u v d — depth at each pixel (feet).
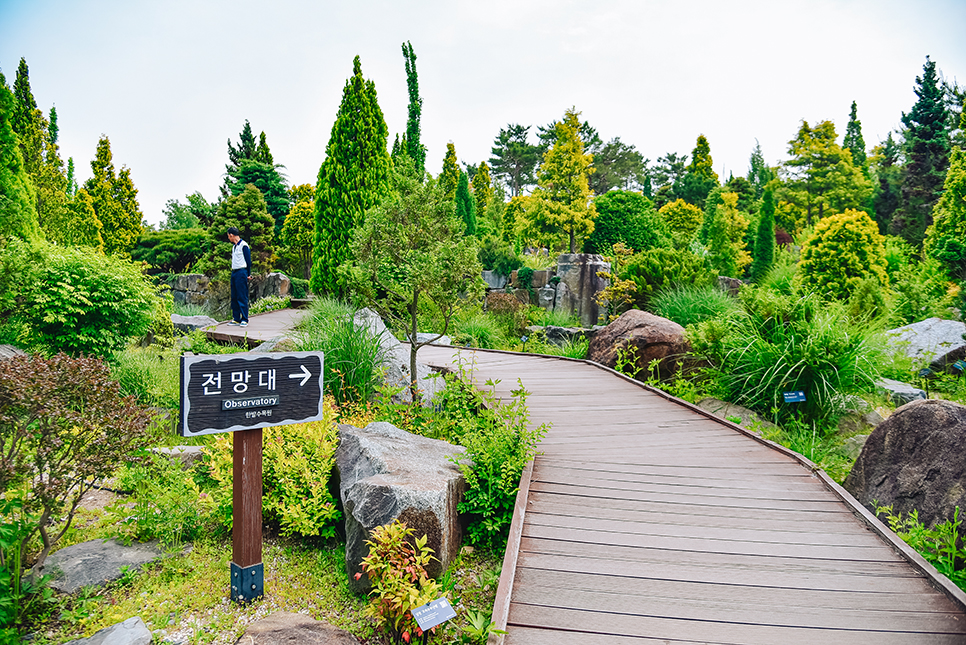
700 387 27.53
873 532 13.26
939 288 43.09
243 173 110.01
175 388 24.31
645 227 70.95
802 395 22.53
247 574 11.66
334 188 49.80
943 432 14.26
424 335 42.45
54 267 24.22
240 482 11.61
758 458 18.20
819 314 26.25
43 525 11.54
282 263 93.71
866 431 22.43
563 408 23.77
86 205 81.56
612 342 32.99
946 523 12.45
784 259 72.49
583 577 11.20
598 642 9.43
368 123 50.19
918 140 100.32
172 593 11.84
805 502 14.89
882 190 112.98
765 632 9.70
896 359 29.22
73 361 12.01
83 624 10.74
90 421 11.54
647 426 21.49
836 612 10.25
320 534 14.26
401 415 20.29
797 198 127.75
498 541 14.51
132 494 16.42
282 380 11.95
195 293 82.99
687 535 12.92
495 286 66.13
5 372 10.96
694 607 10.34
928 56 103.45
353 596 12.16
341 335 23.22
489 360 34.83
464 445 16.51
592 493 15.10
